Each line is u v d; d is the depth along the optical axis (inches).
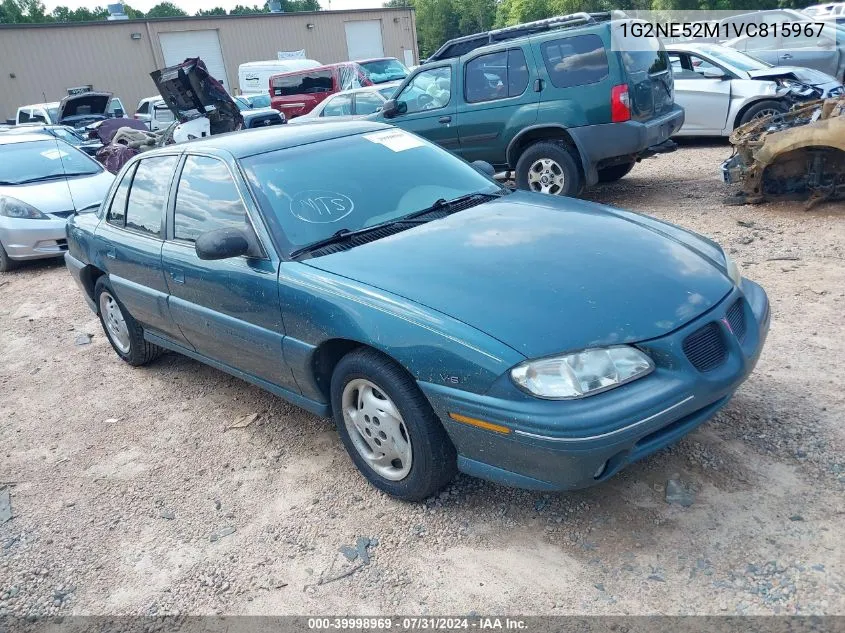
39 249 355.9
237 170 151.9
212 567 121.6
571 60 297.0
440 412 113.0
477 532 119.3
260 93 900.0
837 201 275.3
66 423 185.6
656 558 107.6
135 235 183.3
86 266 211.8
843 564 101.4
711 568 104.1
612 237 132.2
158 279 172.2
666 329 107.8
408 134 180.5
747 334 120.6
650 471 126.4
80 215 223.8
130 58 1261.1
